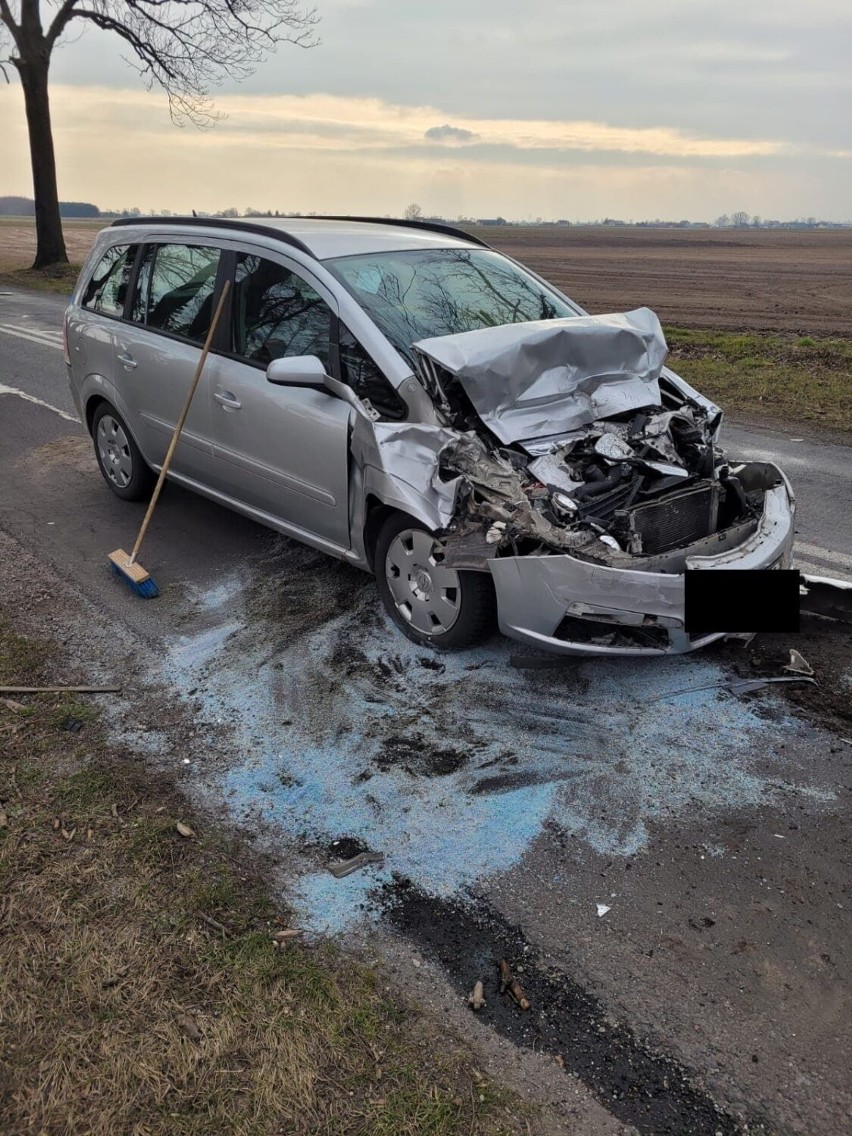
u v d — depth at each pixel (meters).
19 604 4.78
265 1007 2.43
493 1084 2.25
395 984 2.54
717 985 2.54
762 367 11.26
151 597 4.87
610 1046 2.37
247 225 5.05
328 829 3.15
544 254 39.59
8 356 11.54
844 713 3.73
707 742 3.58
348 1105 2.18
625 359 4.52
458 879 2.93
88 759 3.48
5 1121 2.13
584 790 3.33
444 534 3.87
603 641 3.67
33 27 21.86
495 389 3.98
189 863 2.96
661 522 3.75
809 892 2.86
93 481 6.74
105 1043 2.32
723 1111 2.21
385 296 4.50
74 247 32.38
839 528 5.78
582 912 2.80
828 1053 2.35
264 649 4.32
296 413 4.44
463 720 3.76
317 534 4.70
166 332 5.39
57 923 2.69
